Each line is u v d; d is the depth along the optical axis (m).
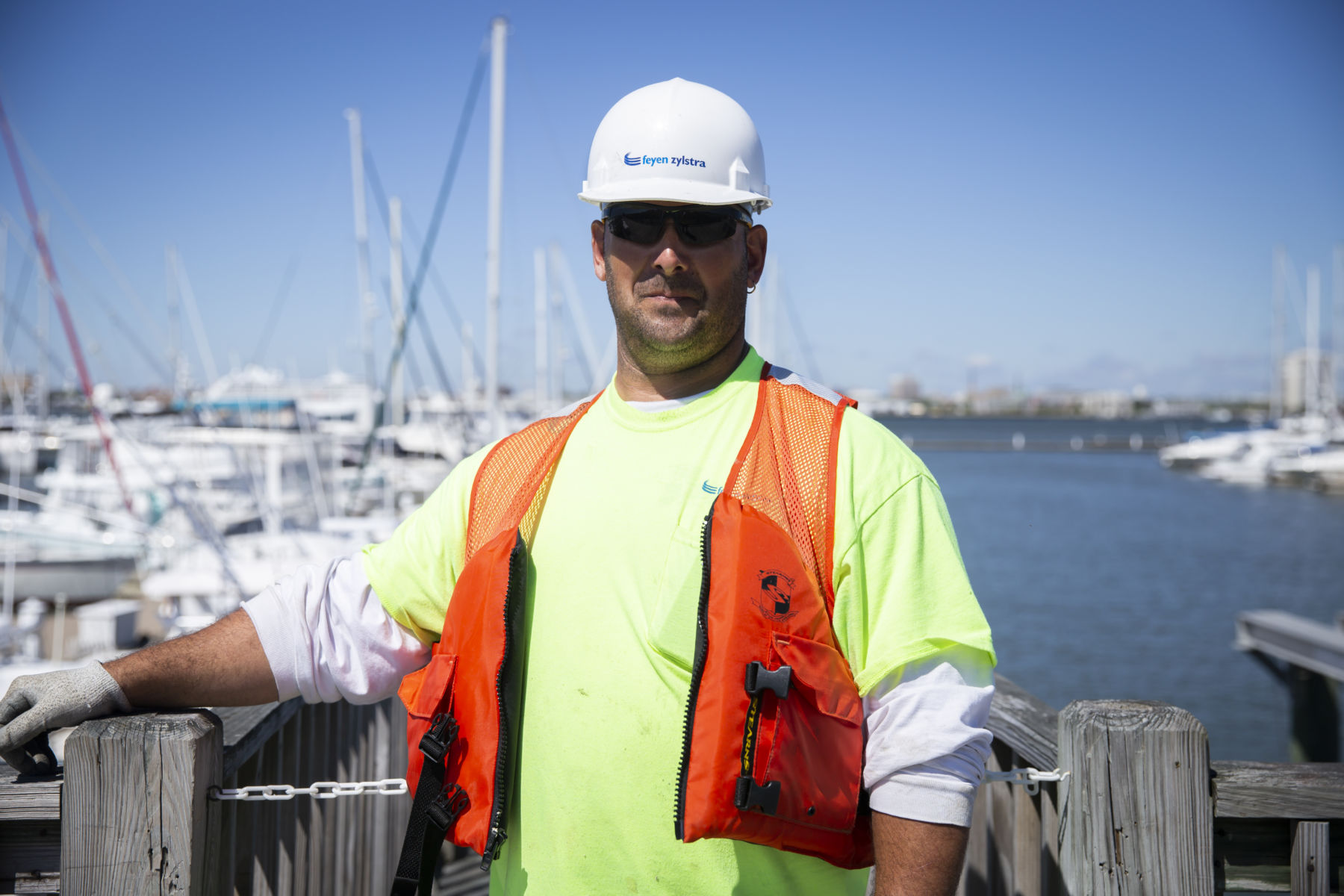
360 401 26.36
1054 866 1.71
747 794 1.21
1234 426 175.50
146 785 1.48
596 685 1.38
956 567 1.34
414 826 1.40
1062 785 1.54
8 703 1.52
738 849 1.32
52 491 17.31
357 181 22.08
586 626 1.40
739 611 1.26
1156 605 21.81
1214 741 12.27
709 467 1.45
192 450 16.34
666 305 1.49
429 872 1.39
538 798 1.39
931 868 1.24
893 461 1.38
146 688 1.53
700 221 1.48
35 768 1.56
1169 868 1.46
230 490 16.61
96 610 11.92
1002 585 24.72
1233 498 49.12
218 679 1.54
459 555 1.57
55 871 1.53
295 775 2.21
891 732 1.27
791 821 1.23
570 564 1.44
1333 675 7.08
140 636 12.76
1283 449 57.41
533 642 1.44
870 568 1.33
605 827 1.35
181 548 12.65
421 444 25.02
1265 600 22.33
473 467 1.61
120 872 1.47
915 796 1.25
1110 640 18.14
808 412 1.44
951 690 1.27
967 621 1.31
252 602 1.58
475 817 1.36
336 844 2.57
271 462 15.49
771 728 1.23
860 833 1.34
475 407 29.02
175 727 1.50
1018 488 55.78
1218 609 21.27
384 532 14.23
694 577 1.37
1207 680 15.19
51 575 13.60
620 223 1.50
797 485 1.37
